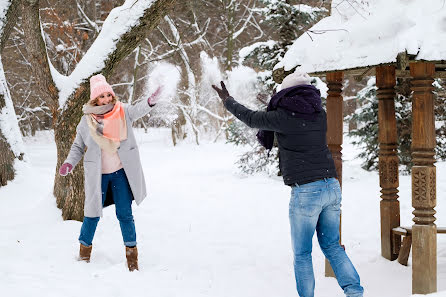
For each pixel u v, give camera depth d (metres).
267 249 5.73
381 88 5.08
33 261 4.66
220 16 28.14
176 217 7.58
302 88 3.69
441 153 13.34
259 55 13.20
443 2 3.88
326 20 4.87
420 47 3.70
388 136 5.09
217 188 10.88
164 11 6.39
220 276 4.69
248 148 23.50
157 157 21.08
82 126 4.77
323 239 3.78
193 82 26.98
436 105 12.95
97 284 3.97
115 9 6.51
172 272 4.67
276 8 12.77
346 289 3.63
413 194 4.01
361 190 9.88
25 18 6.28
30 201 7.38
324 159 3.67
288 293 4.23
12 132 8.34
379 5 4.28
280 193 10.05
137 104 4.80
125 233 4.66
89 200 4.72
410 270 4.78
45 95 6.55
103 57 6.36
